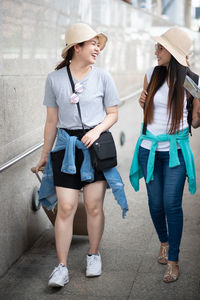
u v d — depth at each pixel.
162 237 4.31
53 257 4.62
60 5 5.63
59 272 3.96
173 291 3.85
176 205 3.91
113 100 4.02
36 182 5.08
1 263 4.22
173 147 3.88
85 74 3.96
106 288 3.95
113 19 8.33
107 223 5.43
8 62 4.27
